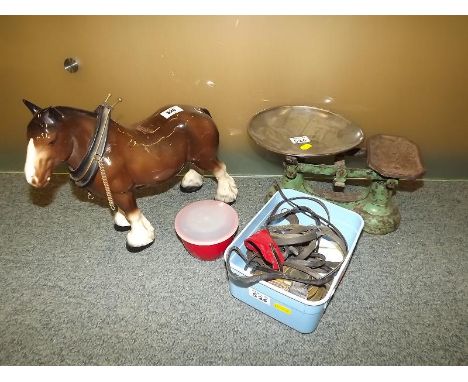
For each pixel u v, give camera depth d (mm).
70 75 1371
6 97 1442
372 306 1104
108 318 1082
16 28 1262
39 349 1016
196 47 1290
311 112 1382
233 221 1177
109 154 1031
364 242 1289
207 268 1213
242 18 1218
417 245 1278
